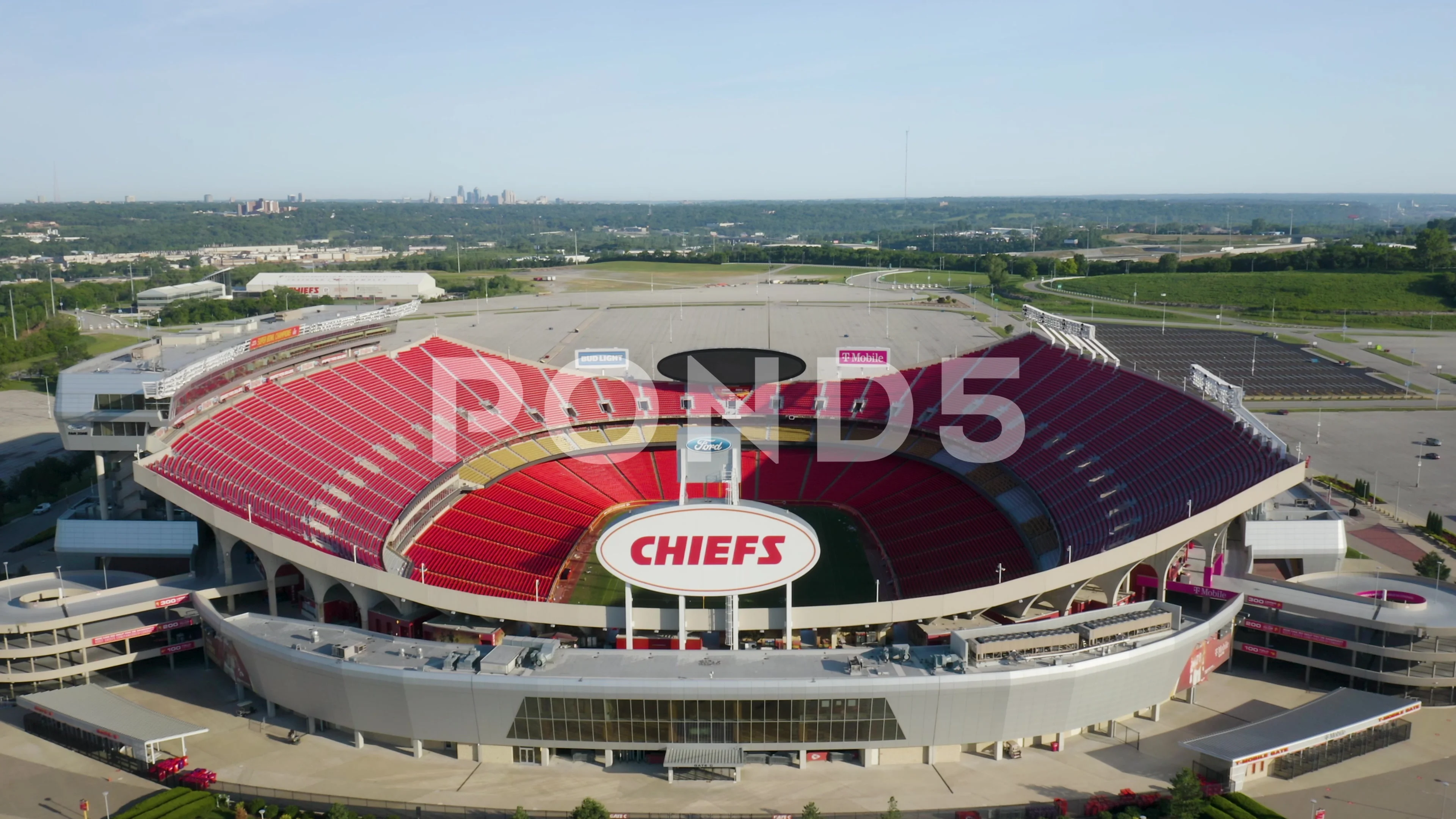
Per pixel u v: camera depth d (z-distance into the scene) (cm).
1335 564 9219
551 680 6856
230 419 10488
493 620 8388
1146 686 7462
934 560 10331
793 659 7294
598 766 7131
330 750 7300
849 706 6925
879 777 6969
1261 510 9494
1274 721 7219
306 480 10156
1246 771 6719
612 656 7331
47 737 7450
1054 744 7350
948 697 6938
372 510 10306
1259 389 19075
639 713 6944
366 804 6550
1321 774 6906
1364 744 7225
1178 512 8975
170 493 8225
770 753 7206
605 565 7569
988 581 9525
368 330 13362
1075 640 7388
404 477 11238
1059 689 7069
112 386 9081
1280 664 8644
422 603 8088
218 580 8744
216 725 7612
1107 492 10319
